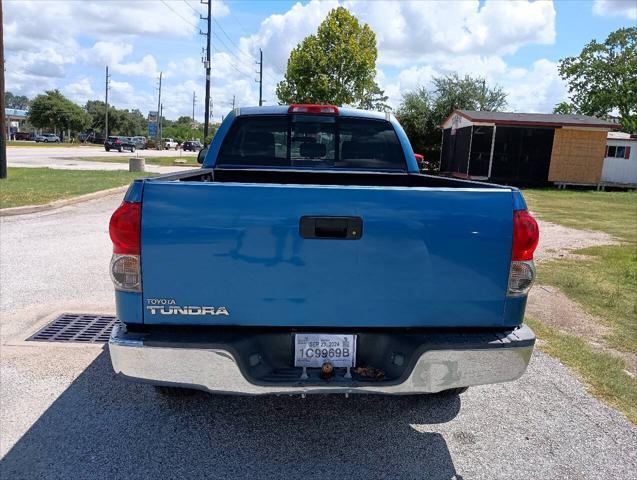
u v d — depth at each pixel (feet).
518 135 84.48
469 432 11.16
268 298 8.64
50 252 25.41
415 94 121.60
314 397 12.48
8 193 42.91
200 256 8.50
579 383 13.53
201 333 8.79
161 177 9.53
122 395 12.19
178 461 9.86
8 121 326.85
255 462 9.89
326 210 8.52
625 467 10.09
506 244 8.86
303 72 107.45
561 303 20.56
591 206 59.72
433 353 8.73
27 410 11.43
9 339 15.14
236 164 15.80
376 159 15.94
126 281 8.55
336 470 9.72
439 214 8.70
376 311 8.80
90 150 172.96
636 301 20.98
